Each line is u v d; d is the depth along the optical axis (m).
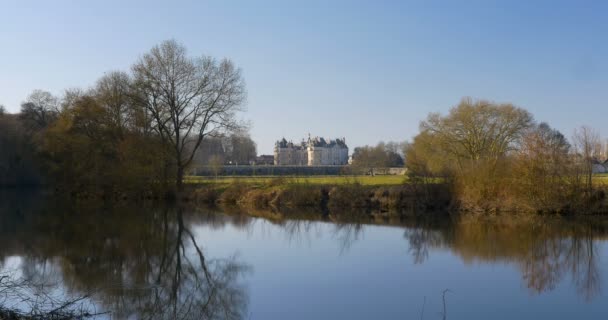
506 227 33.78
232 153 140.38
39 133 62.84
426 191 45.44
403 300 16.47
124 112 53.47
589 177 39.47
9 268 20.98
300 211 45.66
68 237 29.27
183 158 58.31
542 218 38.19
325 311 15.31
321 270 20.94
